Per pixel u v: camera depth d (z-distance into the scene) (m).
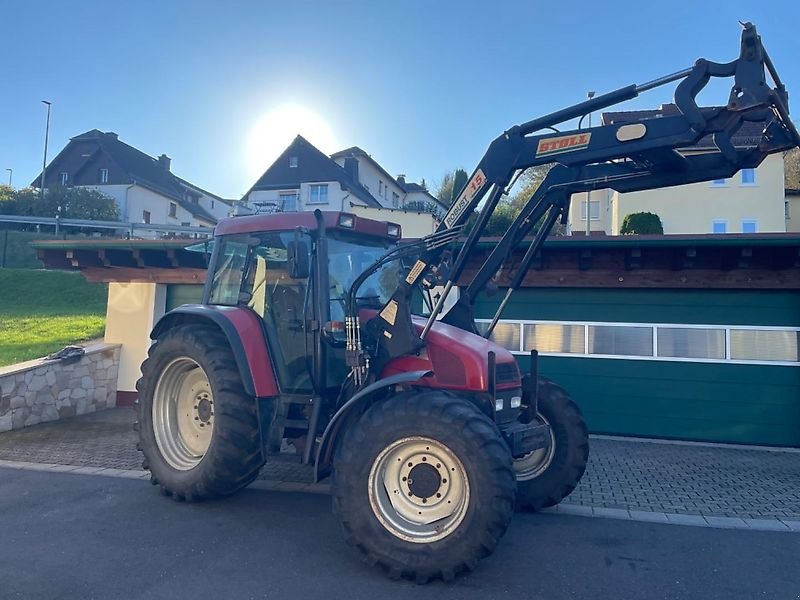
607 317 9.86
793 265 9.03
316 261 5.48
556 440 5.79
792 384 9.23
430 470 4.29
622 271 9.64
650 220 22.89
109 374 11.30
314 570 4.27
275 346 5.63
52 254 11.19
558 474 5.71
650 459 8.16
